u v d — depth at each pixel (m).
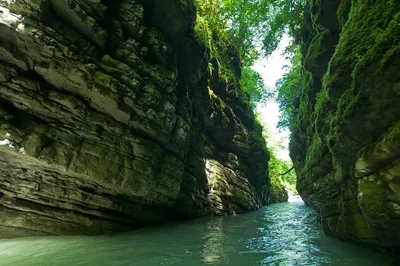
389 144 5.05
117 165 9.16
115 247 7.54
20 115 7.94
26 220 8.09
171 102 11.37
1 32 7.24
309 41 14.12
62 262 6.13
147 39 10.56
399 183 4.98
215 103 17.11
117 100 8.84
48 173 8.35
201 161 15.48
